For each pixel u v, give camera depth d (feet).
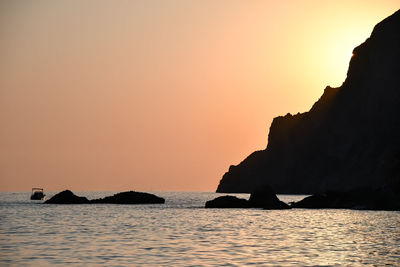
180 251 172.04
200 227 263.49
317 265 147.33
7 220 304.91
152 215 361.10
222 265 145.38
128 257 159.22
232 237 215.72
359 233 235.61
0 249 175.83
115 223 286.05
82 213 379.96
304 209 471.62
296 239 209.46
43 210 419.95
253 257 159.63
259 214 380.78
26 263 148.77
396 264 150.30
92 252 169.37
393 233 236.43
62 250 173.78
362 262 153.17
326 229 255.50
